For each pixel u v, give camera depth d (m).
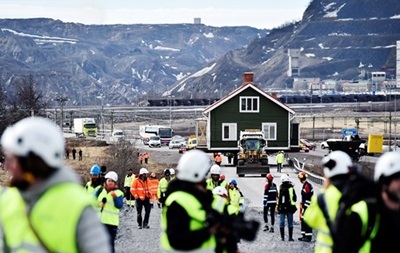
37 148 10.39
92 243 10.33
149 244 44.56
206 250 14.99
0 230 10.71
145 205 51.62
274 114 140.62
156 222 55.34
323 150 178.88
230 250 15.09
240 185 90.31
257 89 140.12
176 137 189.75
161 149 181.38
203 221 14.95
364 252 14.23
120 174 89.69
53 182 10.46
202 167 15.40
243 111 140.50
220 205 15.70
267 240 46.03
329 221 15.70
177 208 15.07
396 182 14.06
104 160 111.19
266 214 50.22
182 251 15.01
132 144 131.75
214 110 140.25
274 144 140.88
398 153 14.37
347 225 14.27
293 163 120.88
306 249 42.91
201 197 15.29
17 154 10.41
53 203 10.34
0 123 154.00
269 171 104.06
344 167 15.97
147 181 51.75
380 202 14.22
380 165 14.24
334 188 15.83
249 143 107.62
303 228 45.62
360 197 14.62
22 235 10.42
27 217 10.38
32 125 10.52
